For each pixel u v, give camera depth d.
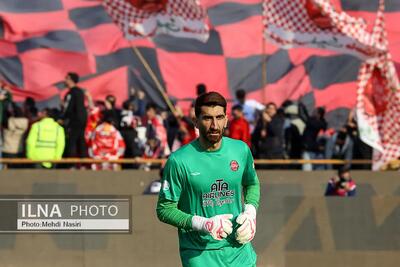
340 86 64.56
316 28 48.19
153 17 48.56
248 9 65.31
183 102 63.75
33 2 63.16
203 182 22.20
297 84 64.69
